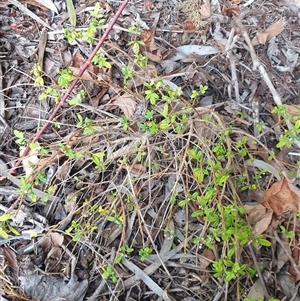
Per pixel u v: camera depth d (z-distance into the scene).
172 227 0.63
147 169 0.65
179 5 0.80
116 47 0.69
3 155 0.67
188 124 0.64
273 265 0.62
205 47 0.77
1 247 0.62
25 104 0.71
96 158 0.60
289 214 0.64
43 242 0.62
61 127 0.69
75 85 0.67
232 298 0.60
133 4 0.79
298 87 0.76
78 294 0.59
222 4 0.81
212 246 0.57
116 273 0.60
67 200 0.62
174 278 0.61
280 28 0.79
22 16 0.77
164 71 0.75
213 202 0.62
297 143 0.69
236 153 0.67
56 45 0.75
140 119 0.68
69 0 0.72
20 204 0.58
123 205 0.60
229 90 0.74
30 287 0.59
